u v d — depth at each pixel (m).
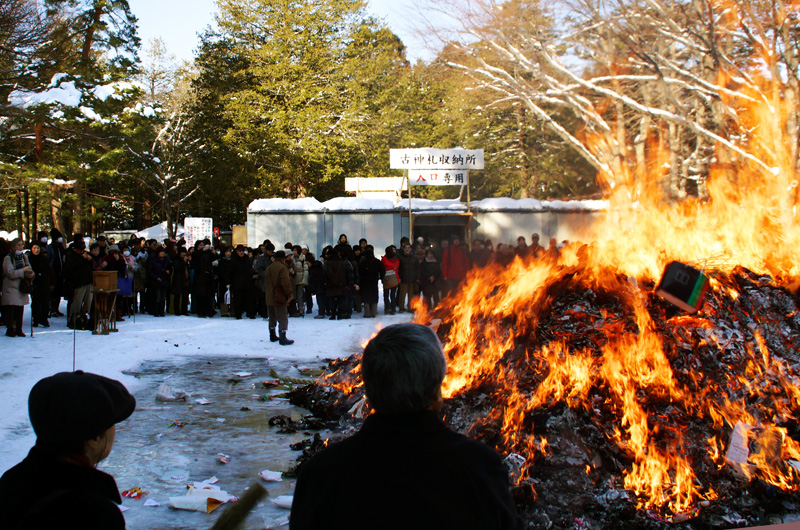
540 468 4.47
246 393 7.69
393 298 15.58
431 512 1.58
